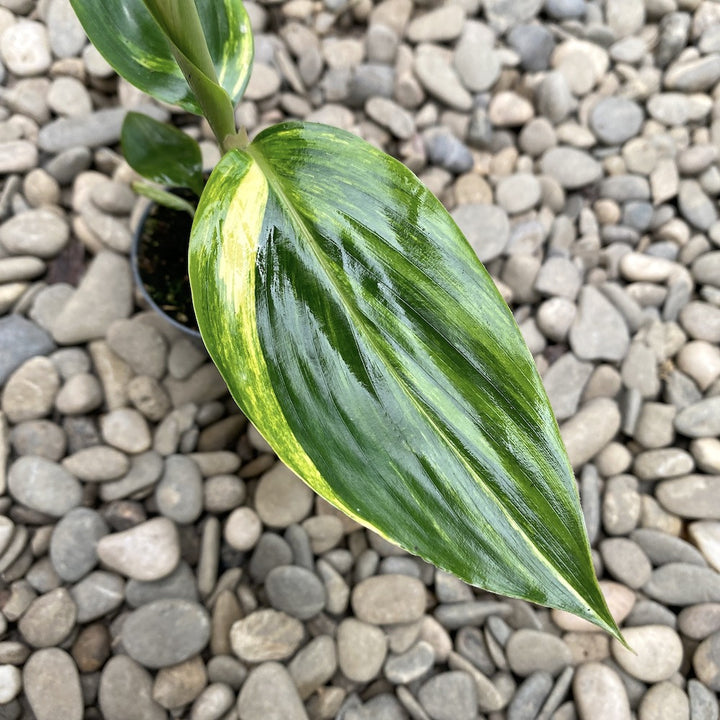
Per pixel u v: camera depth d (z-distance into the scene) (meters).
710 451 0.41
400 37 0.53
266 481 0.39
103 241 0.44
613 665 0.38
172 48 0.26
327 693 0.36
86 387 0.40
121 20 0.31
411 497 0.23
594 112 0.50
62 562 0.37
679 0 0.54
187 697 0.35
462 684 0.36
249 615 0.37
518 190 0.47
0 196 0.45
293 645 0.36
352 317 0.25
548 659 0.37
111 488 0.38
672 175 0.49
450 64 0.51
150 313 0.43
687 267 0.48
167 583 0.37
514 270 0.45
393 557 0.39
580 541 0.23
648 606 0.38
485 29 0.52
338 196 0.26
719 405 0.42
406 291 0.25
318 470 0.23
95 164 0.46
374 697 0.36
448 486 0.23
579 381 0.43
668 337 0.45
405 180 0.26
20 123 0.46
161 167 0.35
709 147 0.49
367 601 0.37
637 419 0.43
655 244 0.48
